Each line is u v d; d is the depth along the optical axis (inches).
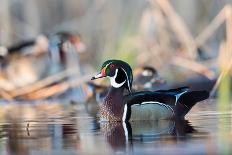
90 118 533.3
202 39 817.5
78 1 920.3
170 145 364.5
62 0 932.0
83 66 884.0
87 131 444.8
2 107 689.6
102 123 496.1
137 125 476.1
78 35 886.4
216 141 373.4
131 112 505.4
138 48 842.8
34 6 912.9
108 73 536.4
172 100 509.7
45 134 433.1
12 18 914.1
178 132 421.1
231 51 729.6
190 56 815.7
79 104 701.9
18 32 916.6
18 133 442.0
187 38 811.4
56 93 764.0
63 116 553.0
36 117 550.6
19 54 885.2
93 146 373.4
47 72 866.1
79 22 917.8
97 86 727.1
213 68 799.7
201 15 882.8
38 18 915.4
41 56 889.5
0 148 375.2
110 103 514.3
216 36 896.9
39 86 770.2
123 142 385.1
